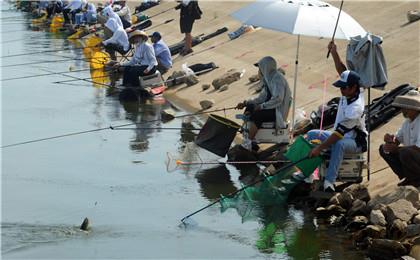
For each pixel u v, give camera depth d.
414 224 9.48
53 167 13.44
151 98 19.00
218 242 10.12
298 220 10.77
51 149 14.60
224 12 27.16
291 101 13.63
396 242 9.17
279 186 11.41
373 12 20.42
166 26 29.27
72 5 33.66
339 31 11.76
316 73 17.25
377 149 12.40
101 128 16.09
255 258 9.62
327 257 9.55
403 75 15.34
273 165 12.27
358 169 11.17
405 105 10.21
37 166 13.51
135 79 19.34
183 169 13.20
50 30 34.38
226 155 13.66
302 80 17.06
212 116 13.30
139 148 14.57
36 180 12.73
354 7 21.36
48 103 18.66
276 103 12.91
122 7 31.05
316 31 11.68
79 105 18.41
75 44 29.53
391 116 13.26
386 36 18.16
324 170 11.22
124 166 13.44
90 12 32.38
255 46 21.09
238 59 20.38
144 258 9.60
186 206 11.46
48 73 22.86
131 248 9.91
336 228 10.42
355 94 10.83
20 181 12.70
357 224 10.12
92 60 23.05
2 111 17.81
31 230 10.51
